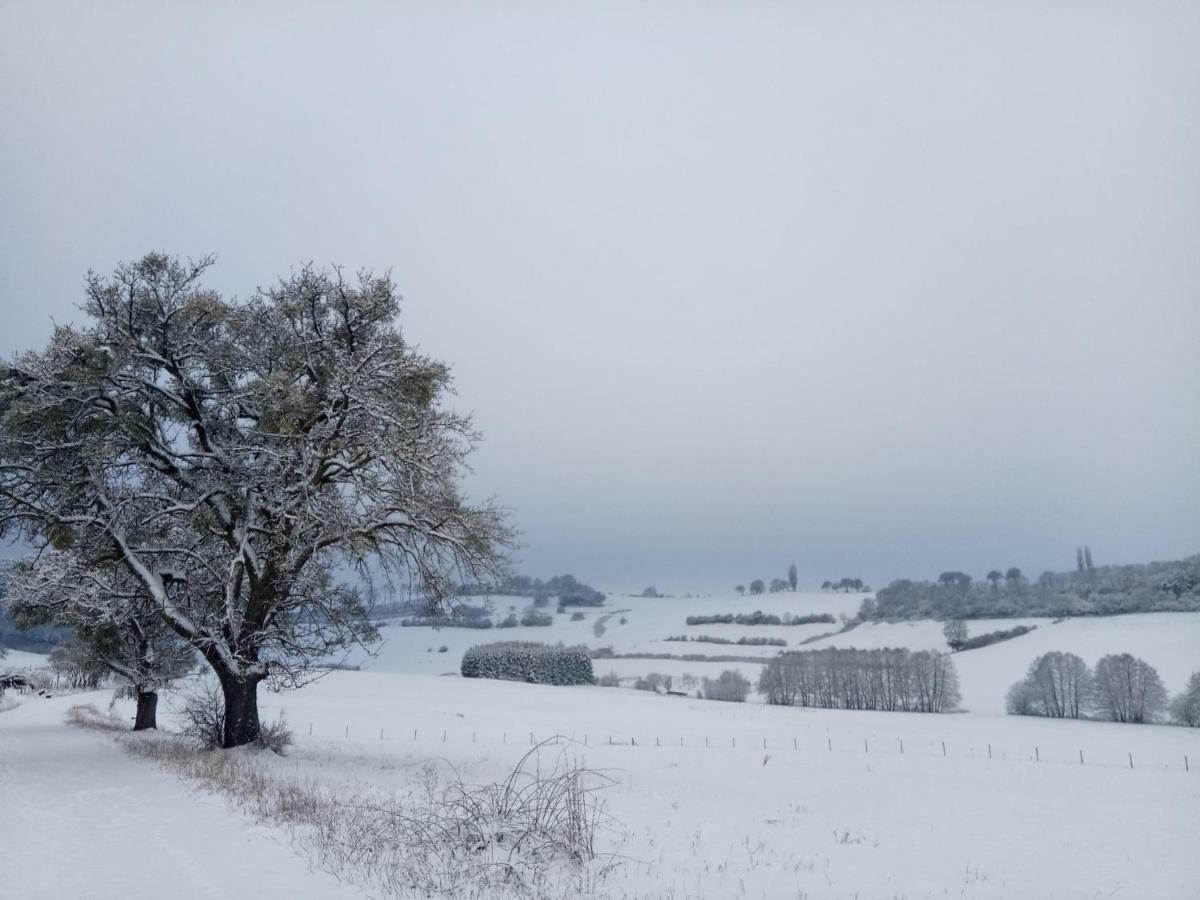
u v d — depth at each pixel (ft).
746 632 418.72
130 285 73.72
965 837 56.34
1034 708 233.14
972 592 398.01
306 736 116.16
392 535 79.15
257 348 80.48
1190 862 48.83
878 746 141.38
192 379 77.46
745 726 170.19
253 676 78.33
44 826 42.29
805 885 39.34
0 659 258.37
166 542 78.33
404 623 394.73
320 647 77.77
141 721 113.39
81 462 70.49
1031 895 40.24
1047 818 65.87
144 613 81.66
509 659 286.66
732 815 61.57
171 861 34.86
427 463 74.90
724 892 36.68
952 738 160.66
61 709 158.20
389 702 193.88
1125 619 318.04
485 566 80.84
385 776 70.54
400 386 79.00
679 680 301.63
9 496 68.85
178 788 54.60
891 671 261.24
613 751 113.80
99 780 59.11
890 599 420.77
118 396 72.43
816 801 71.87
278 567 76.84
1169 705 207.72
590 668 295.69
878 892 38.88
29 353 70.79
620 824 54.39
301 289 79.46
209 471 76.13
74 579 76.43
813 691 268.21
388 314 82.17
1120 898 40.24
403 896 30.68
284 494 74.49
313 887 30.94
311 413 76.18
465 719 160.25
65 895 29.37
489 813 41.29
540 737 132.57
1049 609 347.97
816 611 447.01
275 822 43.16
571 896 33.73
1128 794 82.38
